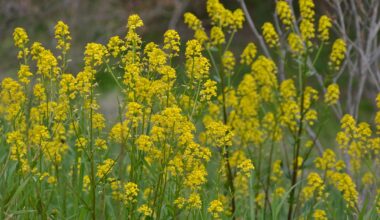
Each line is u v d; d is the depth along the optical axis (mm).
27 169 2352
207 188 2697
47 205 2375
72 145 2887
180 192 2350
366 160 2611
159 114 2258
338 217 2779
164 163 2223
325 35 2721
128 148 2311
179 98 2355
